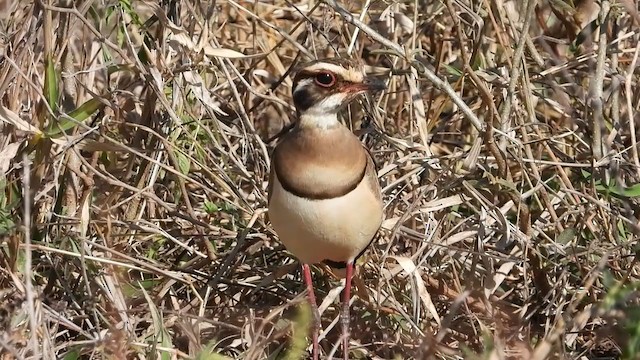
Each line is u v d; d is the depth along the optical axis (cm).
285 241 975
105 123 1080
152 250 1114
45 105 1014
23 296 926
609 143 1085
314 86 949
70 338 992
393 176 1174
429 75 1076
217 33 1271
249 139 1189
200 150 1108
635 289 880
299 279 1123
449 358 973
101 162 1155
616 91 1095
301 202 933
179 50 1124
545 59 1269
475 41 1160
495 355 857
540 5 1266
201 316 981
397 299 1068
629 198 1077
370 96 1183
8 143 1071
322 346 1065
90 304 962
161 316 955
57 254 1027
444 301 1056
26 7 1094
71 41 1124
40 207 1071
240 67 1343
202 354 884
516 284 1102
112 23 1277
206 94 1152
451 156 1113
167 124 1133
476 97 1246
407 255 1094
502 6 1127
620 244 1005
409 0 1262
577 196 1098
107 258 1018
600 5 1116
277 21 1394
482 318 1020
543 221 1108
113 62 1108
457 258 1092
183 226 1143
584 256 1045
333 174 923
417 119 1157
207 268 1116
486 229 1074
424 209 1062
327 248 963
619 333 938
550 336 872
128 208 1128
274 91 1317
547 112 1253
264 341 927
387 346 1017
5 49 1063
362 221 946
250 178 1121
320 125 938
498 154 1051
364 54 1323
